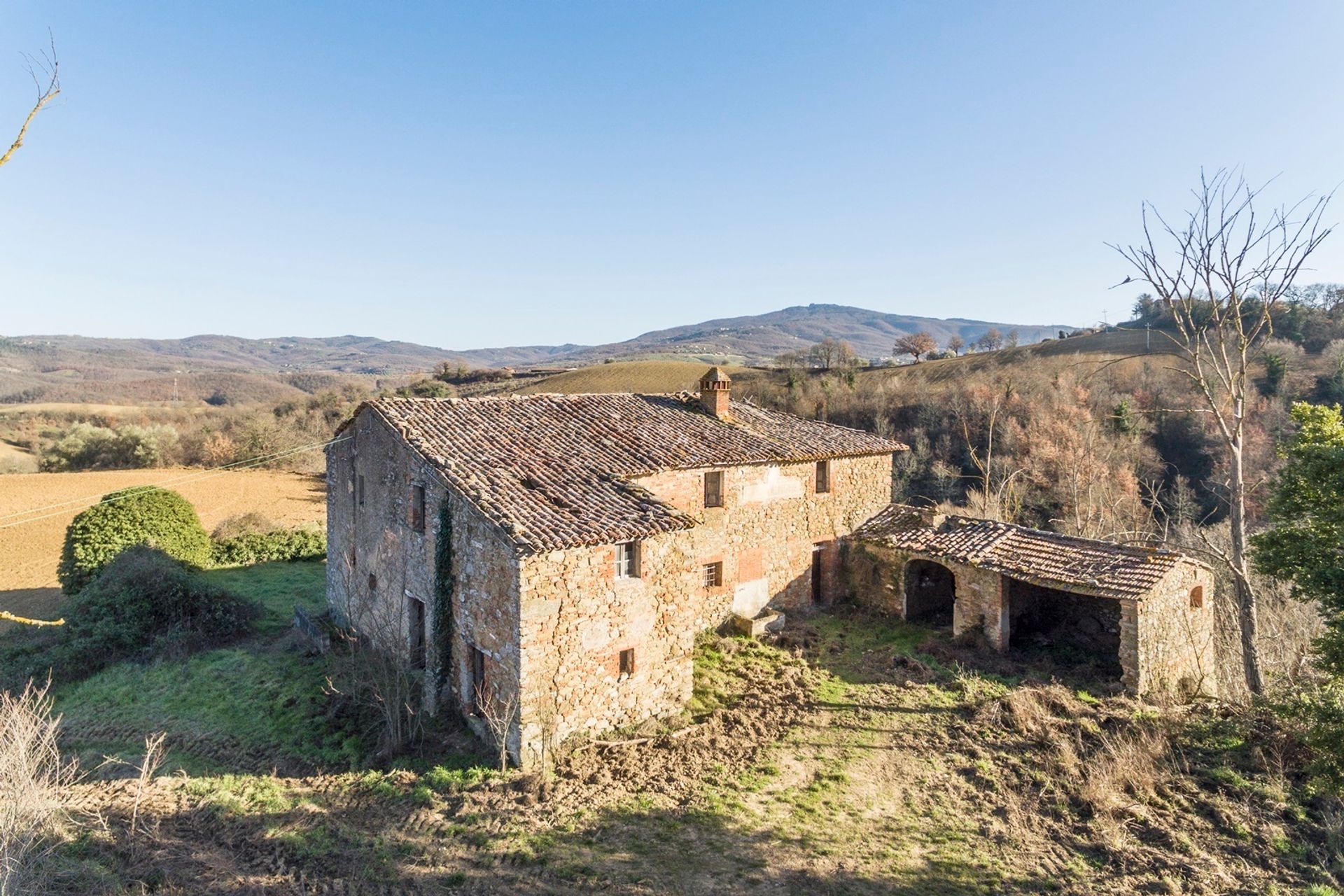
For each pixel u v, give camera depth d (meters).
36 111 6.45
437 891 10.62
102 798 13.49
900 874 11.14
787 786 13.67
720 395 23.84
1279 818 12.58
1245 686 18.70
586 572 14.48
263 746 15.60
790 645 20.36
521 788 13.13
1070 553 19.83
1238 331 18.42
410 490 17.56
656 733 15.32
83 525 27.14
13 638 24.08
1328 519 15.38
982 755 14.80
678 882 10.84
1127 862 11.42
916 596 23.36
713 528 20.62
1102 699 17.17
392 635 17.92
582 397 22.88
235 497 46.53
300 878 10.96
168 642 21.58
